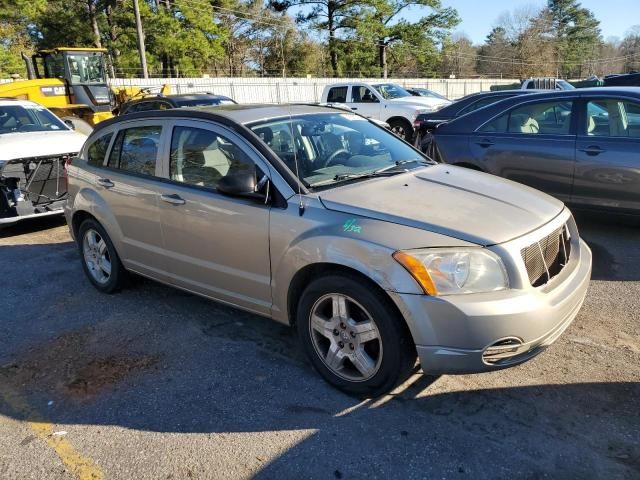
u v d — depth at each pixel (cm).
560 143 603
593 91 595
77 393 346
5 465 284
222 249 374
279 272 340
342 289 307
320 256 310
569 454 270
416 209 312
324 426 300
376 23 4947
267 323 431
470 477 258
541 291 296
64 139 779
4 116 840
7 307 488
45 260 616
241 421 308
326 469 268
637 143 557
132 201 438
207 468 274
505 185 374
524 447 276
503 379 335
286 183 342
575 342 376
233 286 377
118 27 3853
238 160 367
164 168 417
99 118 1716
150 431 304
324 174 364
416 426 296
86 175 493
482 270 280
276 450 283
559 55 8588
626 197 568
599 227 639
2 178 685
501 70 8156
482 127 671
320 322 328
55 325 445
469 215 307
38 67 1842
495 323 273
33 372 374
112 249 481
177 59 4091
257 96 3581
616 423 291
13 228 772
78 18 3625
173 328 429
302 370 358
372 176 371
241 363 371
